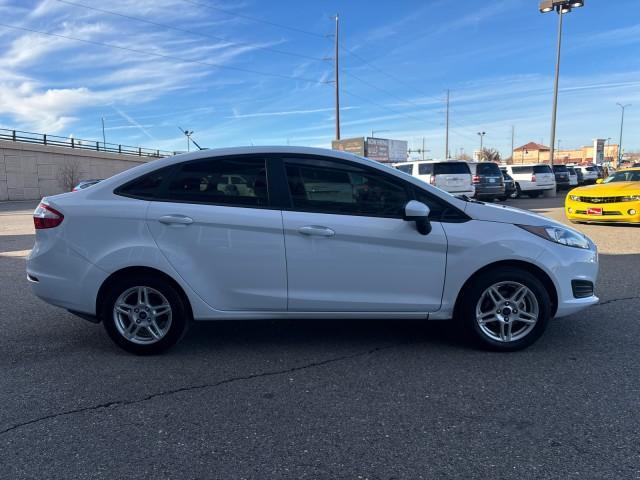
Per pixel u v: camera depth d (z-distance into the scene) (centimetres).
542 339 453
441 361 407
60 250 410
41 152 4728
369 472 262
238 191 414
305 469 265
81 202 414
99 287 408
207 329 499
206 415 324
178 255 405
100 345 454
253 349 441
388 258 408
